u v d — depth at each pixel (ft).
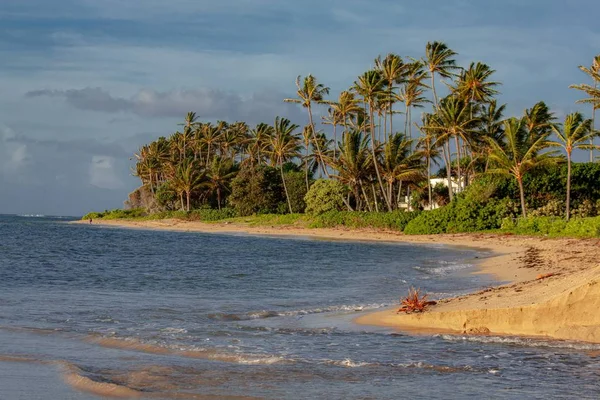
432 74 236.43
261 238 231.30
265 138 360.69
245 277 96.43
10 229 312.71
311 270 107.96
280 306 63.52
